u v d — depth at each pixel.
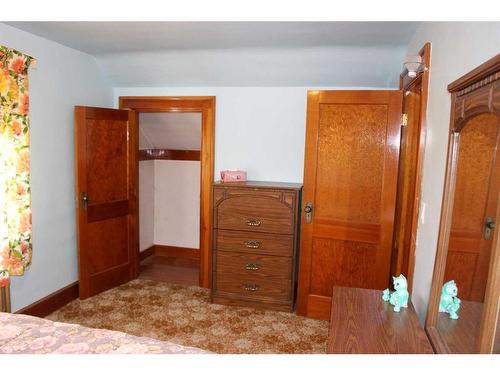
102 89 3.66
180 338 2.75
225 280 3.31
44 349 1.42
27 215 2.62
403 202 2.70
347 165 2.91
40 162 2.92
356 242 2.96
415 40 2.46
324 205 3.00
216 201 3.24
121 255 3.72
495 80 1.10
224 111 3.65
